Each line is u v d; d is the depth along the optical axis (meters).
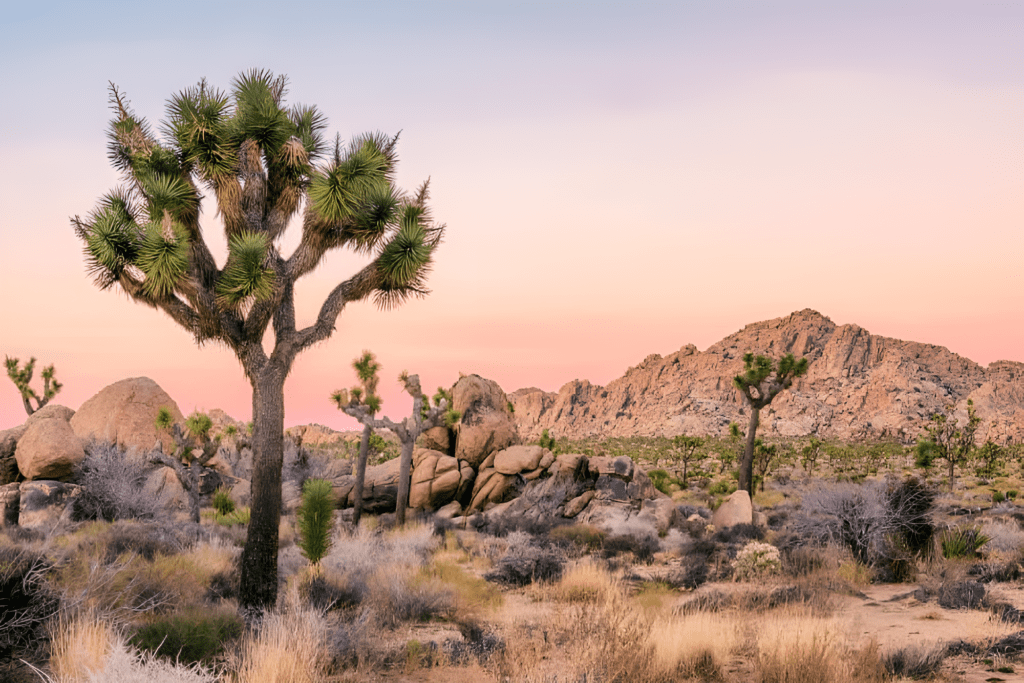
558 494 25.92
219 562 12.53
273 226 9.98
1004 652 7.52
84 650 6.09
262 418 9.42
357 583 10.93
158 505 24.00
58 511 21.88
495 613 10.48
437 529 21.89
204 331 9.27
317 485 11.98
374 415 24.45
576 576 12.48
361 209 9.93
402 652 7.67
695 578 13.28
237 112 9.85
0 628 6.71
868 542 14.02
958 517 21.58
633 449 135.38
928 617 9.63
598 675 6.42
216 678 6.02
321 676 6.76
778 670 6.55
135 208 9.40
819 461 97.50
